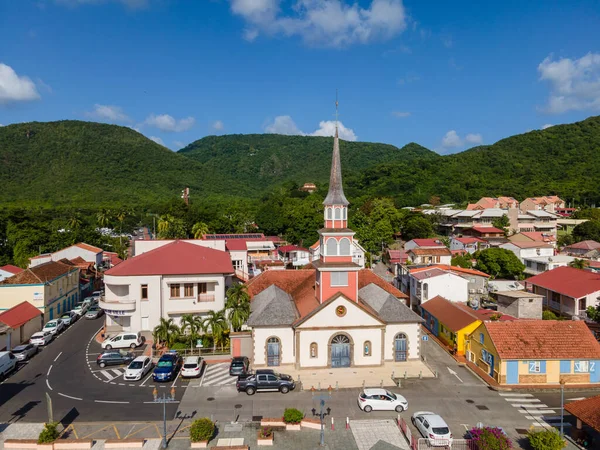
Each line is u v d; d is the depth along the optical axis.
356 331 48.31
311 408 38.72
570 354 44.12
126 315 57.12
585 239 130.88
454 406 39.50
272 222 142.38
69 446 31.52
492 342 45.16
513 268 93.06
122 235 147.88
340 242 49.56
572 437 33.72
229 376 45.81
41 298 62.50
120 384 43.53
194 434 31.84
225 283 65.25
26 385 43.25
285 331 48.41
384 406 38.25
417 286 72.81
